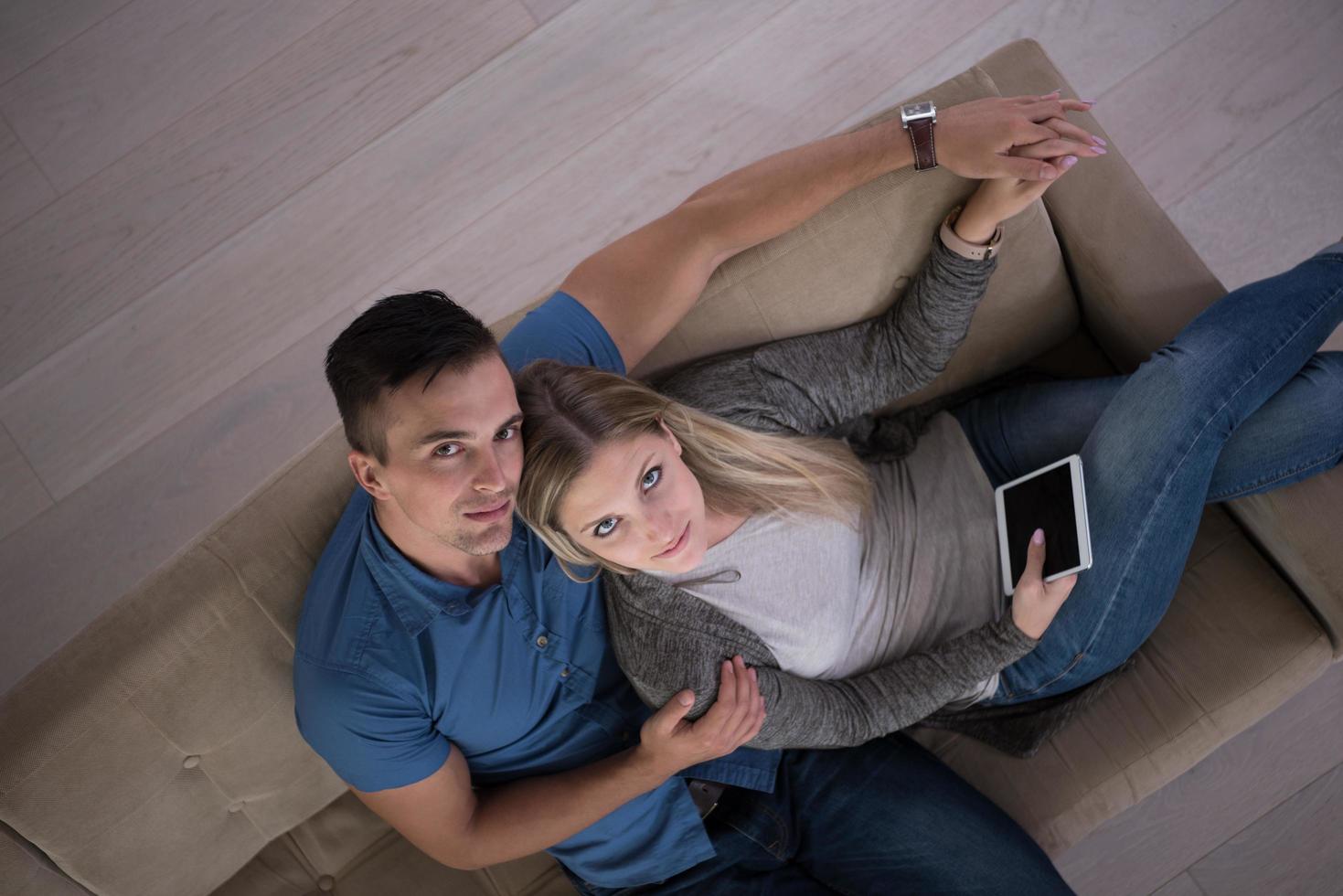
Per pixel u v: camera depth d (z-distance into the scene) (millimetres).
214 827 1422
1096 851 1876
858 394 1508
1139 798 1483
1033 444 1596
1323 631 1474
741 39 2303
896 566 1500
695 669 1299
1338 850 1814
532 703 1353
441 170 2291
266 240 2281
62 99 2393
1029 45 1564
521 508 1254
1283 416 1428
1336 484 1424
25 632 2105
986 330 1579
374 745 1262
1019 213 1468
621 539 1245
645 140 2268
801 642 1380
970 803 1446
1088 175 1534
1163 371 1409
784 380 1476
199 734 1329
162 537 2139
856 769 1481
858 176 1406
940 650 1422
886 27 2281
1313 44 2180
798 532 1397
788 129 2240
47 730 1244
